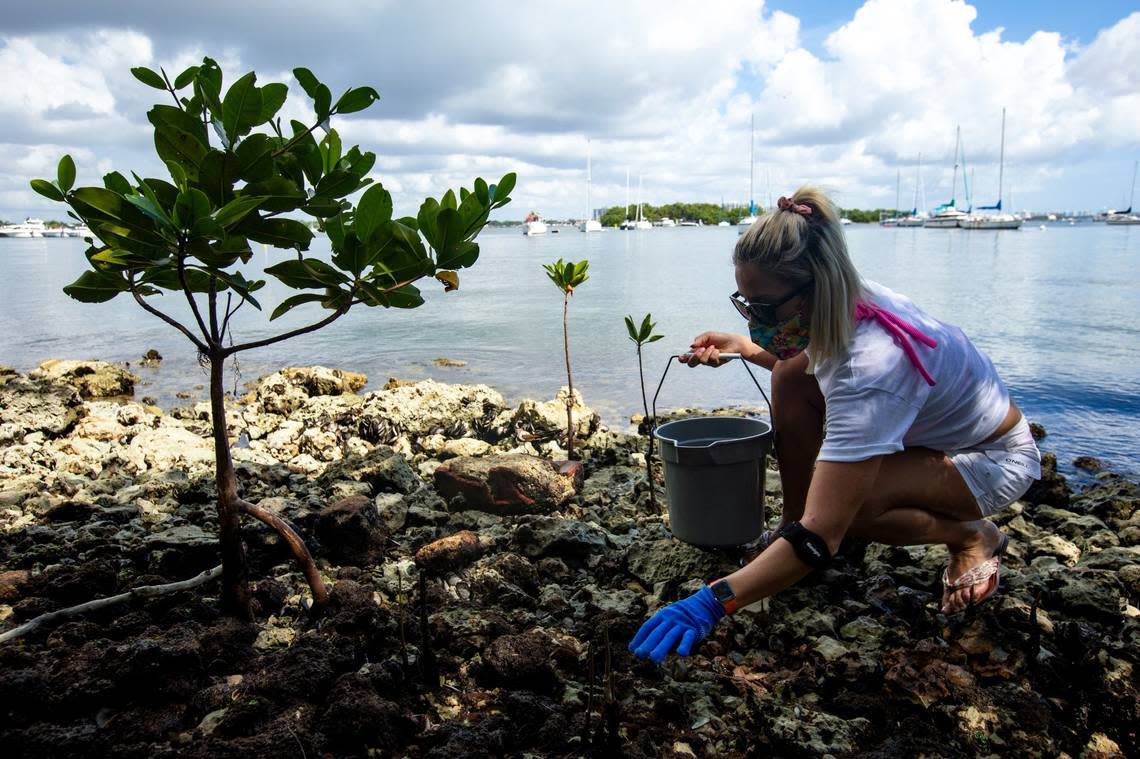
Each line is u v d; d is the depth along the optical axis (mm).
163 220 2090
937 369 2484
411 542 3703
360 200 2357
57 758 1959
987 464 2713
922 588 3180
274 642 2652
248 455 5984
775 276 2383
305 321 14875
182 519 3871
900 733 2291
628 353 10750
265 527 3352
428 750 2135
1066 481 5375
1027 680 2537
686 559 3336
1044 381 8047
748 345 3404
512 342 11812
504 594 3062
